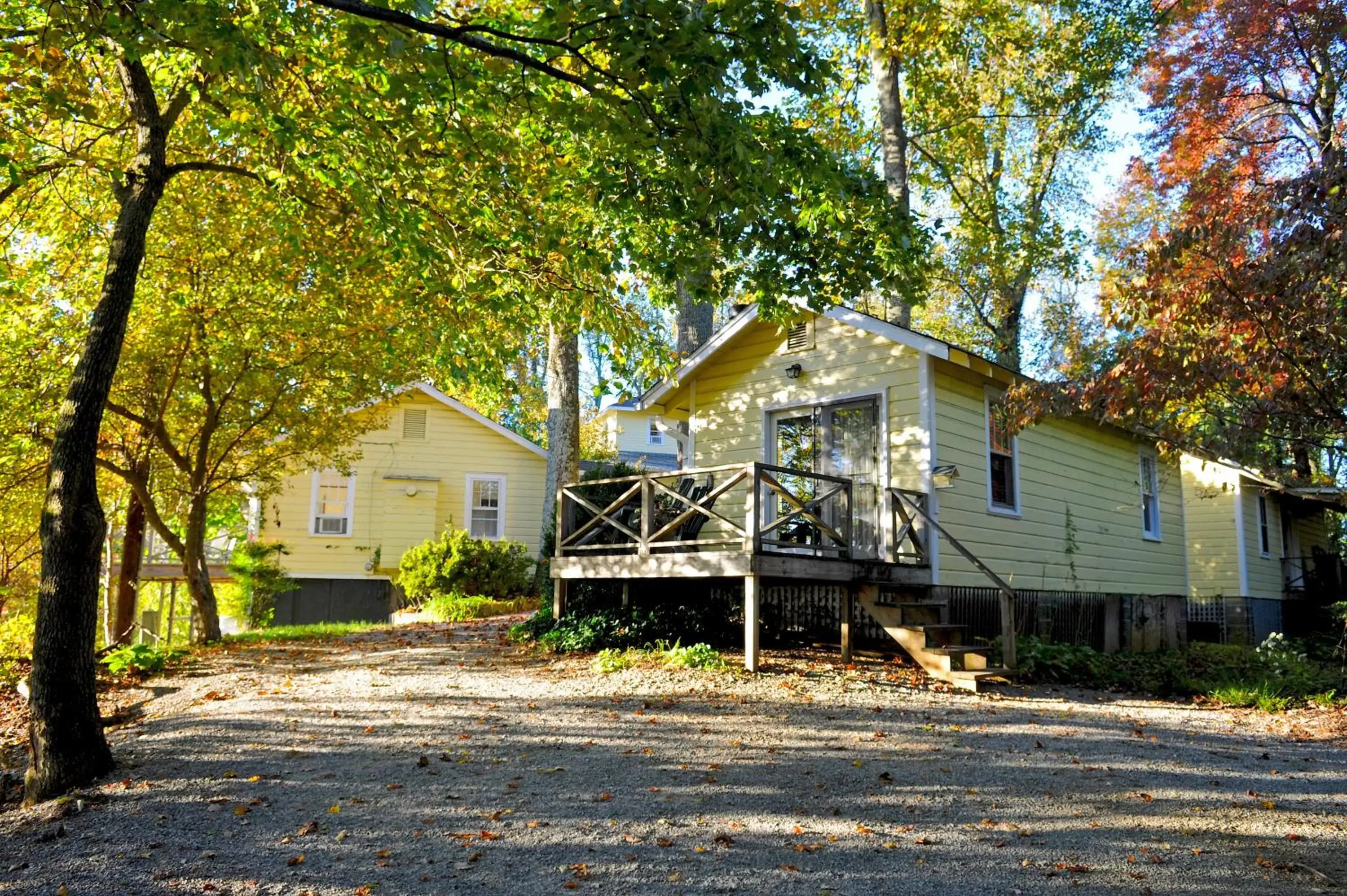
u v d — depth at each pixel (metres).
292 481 23.27
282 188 9.52
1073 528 15.74
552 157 9.16
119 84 10.18
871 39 19.09
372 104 8.12
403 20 5.68
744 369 14.62
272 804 5.79
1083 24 21.86
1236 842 5.36
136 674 10.67
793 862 4.96
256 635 14.84
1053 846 5.25
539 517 24.50
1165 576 18.92
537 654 11.26
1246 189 19.55
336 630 15.91
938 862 4.98
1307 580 24.30
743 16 5.90
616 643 11.30
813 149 7.09
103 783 6.21
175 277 12.33
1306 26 18.75
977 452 13.40
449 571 19.62
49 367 11.70
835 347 13.55
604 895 4.53
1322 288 7.57
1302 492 10.29
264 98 7.14
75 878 4.70
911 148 24.08
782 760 6.85
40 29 7.48
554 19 5.92
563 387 17.61
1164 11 20.64
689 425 15.59
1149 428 9.92
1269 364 7.86
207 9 5.58
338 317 12.75
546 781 6.28
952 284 27.88
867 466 13.03
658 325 14.35
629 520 12.93
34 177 9.22
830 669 10.46
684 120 6.06
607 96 6.20
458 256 9.05
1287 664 12.95
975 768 6.75
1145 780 6.56
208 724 7.80
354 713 8.20
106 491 15.84
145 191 7.51
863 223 7.84
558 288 9.80
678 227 7.62
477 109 7.29
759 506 10.17
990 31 22.25
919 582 11.87
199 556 14.02
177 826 5.42
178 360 12.85
